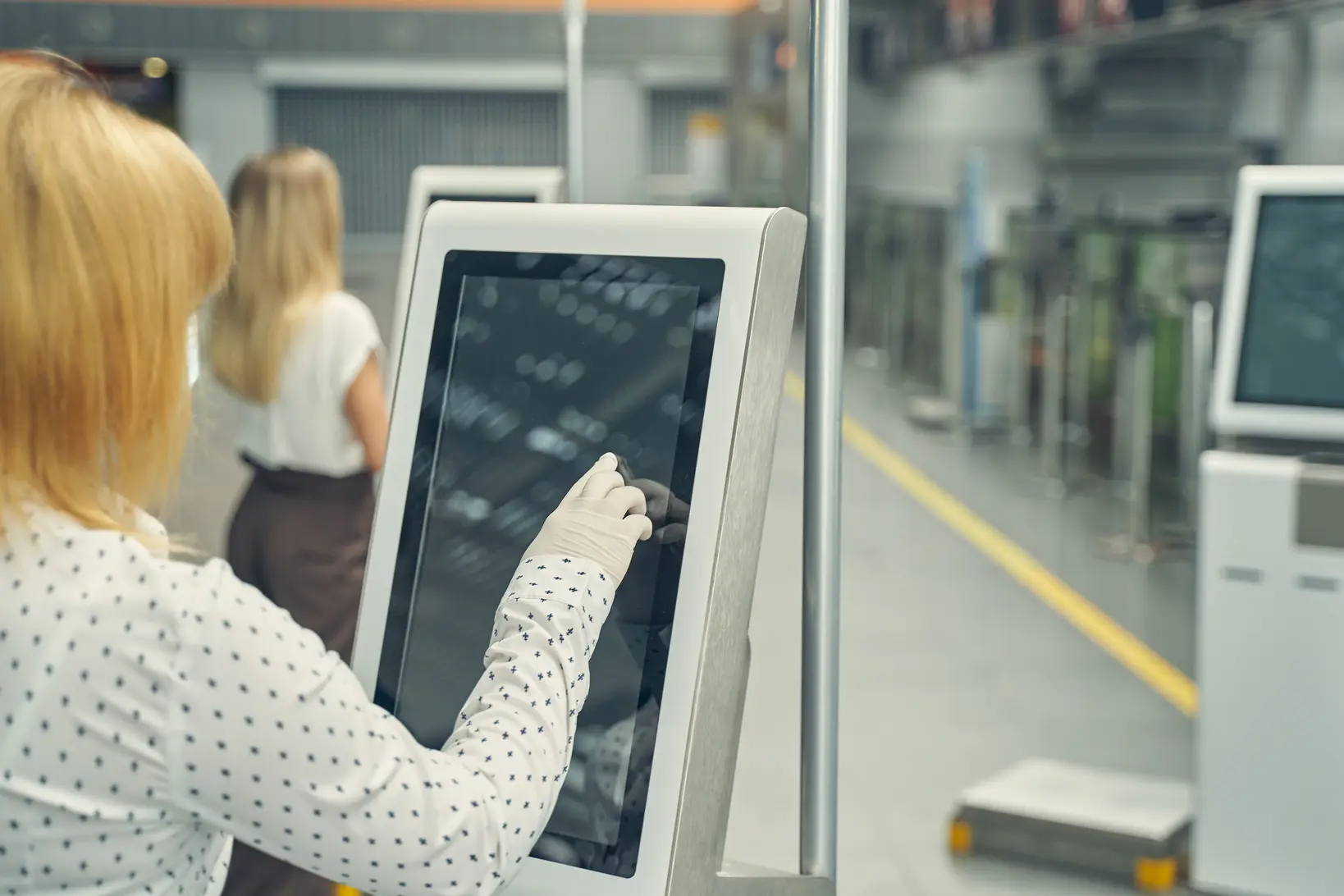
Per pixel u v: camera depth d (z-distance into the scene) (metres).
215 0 11.47
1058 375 6.97
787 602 5.12
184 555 5.05
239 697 0.92
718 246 1.20
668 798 1.15
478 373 1.32
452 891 0.99
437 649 1.30
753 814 3.35
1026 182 10.19
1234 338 2.75
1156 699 4.09
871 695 4.13
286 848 0.96
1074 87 8.62
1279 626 2.64
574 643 1.10
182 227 0.97
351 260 14.72
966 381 8.27
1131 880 2.91
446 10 11.46
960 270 8.34
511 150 15.29
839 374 1.33
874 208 11.23
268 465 2.80
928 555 5.70
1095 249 6.82
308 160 2.73
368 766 0.96
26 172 0.91
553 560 1.14
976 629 4.75
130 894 0.95
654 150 15.00
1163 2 5.12
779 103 10.12
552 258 1.29
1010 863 3.04
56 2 11.70
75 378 0.93
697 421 1.18
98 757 0.91
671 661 1.16
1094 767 3.58
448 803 0.98
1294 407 2.69
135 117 0.99
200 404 1.22
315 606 2.79
